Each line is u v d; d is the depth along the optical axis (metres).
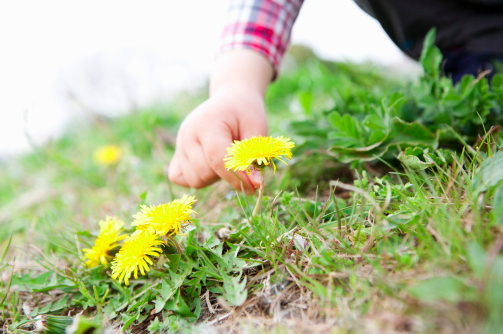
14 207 0.53
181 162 0.27
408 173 0.24
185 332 0.20
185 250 0.23
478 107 0.27
